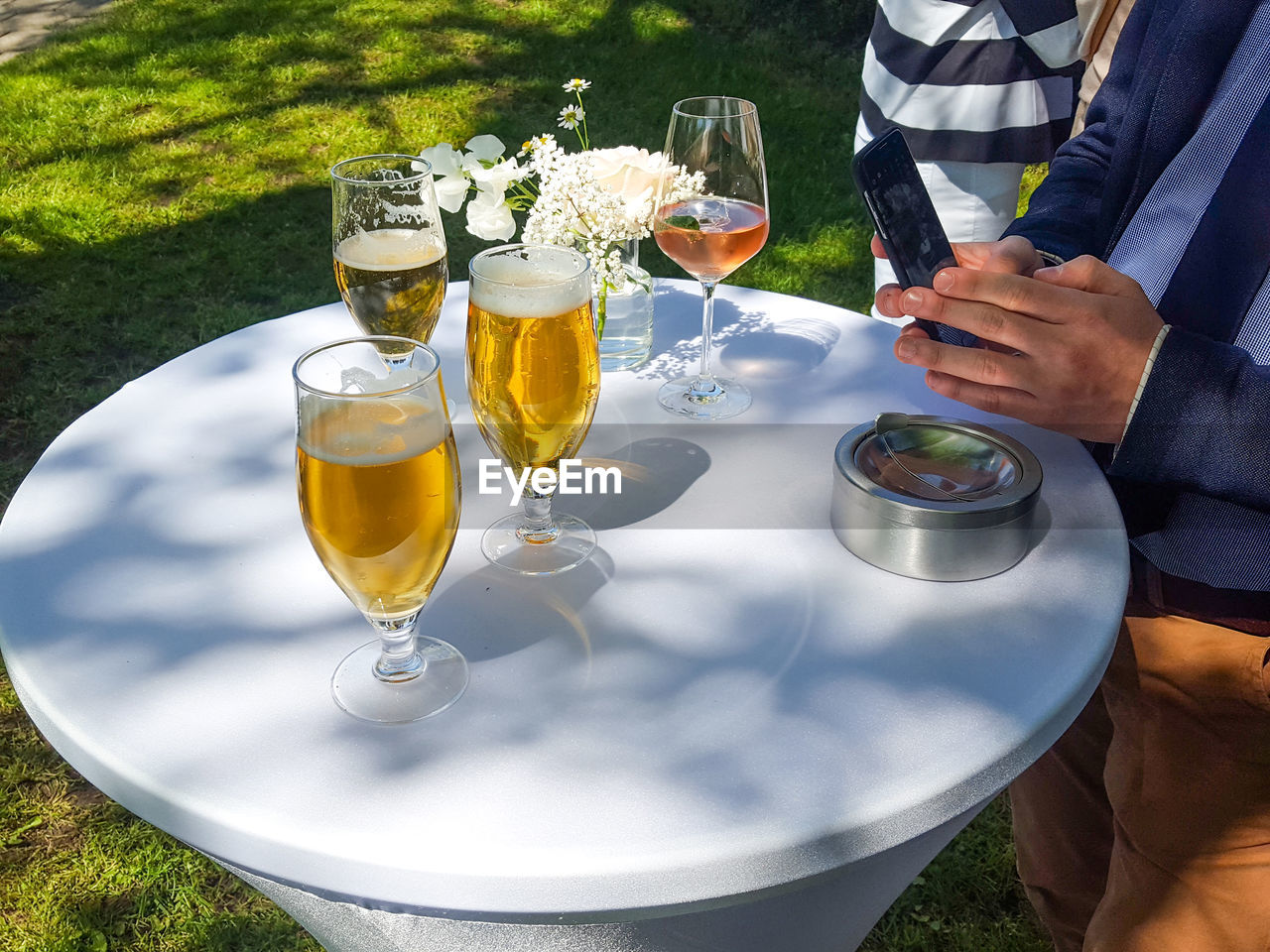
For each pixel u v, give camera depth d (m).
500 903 0.79
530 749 0.89
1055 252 1.49
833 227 4.43
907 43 2.35
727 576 1.09
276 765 0.87
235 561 1.12
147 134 5.28
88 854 2.08
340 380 0.95
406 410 0.85
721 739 0.90
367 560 0.86
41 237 4.35
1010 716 0.92
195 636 1.01
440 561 0.91
